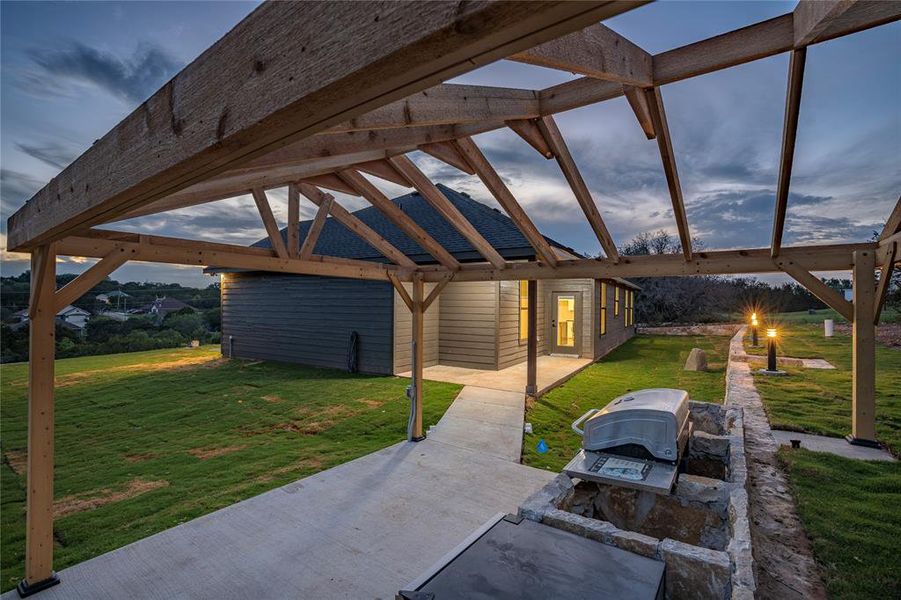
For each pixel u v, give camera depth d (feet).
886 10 7.19
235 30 3.17
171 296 97.91
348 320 35.96
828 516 11.43
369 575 10.18
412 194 45.03
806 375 30.63
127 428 21.90
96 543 11.57
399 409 24.38
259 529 12.09
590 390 29.60
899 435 17.93
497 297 34.86
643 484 9.78
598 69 7.90
